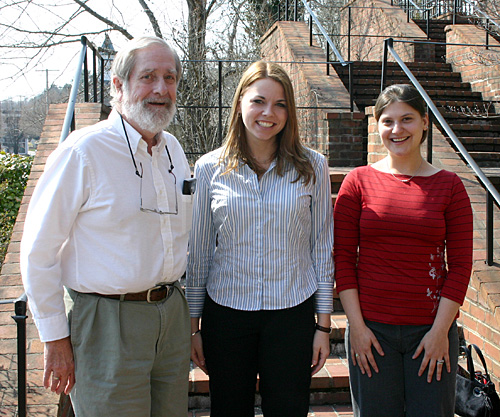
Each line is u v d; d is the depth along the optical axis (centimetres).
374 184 215
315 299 223
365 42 1084
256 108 207
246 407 220
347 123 556
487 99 691
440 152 472
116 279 181
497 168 556
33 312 177
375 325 209
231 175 213
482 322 309
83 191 178
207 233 222
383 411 208
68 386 186
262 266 209
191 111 922
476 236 354
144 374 189
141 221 186
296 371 210
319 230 224
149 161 192
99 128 185
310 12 714
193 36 1028
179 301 204
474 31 801
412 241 205
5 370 259
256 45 1107
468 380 244
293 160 215
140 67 186
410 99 210
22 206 386
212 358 217
